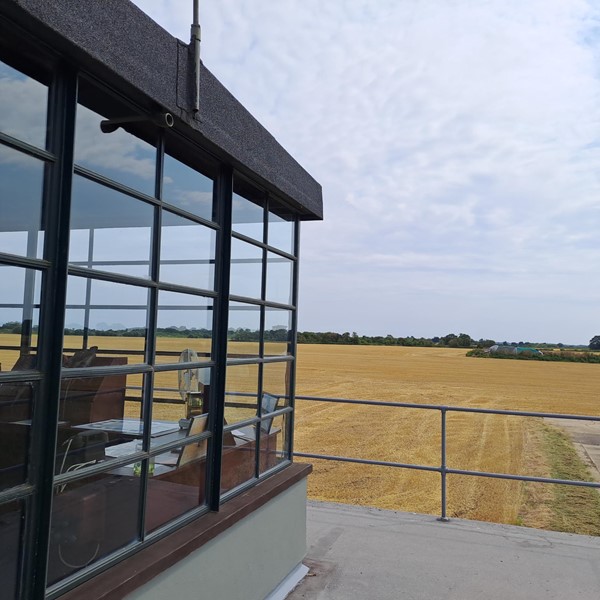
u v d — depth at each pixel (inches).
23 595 80.1
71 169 85.7
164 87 100.8
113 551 98.0
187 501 121.0
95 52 84.5
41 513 81.9
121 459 99.2
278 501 153.4
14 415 79.1
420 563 176.4
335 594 155.9
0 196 77.6
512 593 157.9
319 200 182.7
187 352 120.6
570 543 194.2
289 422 175.8
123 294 101.0
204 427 126.3
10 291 79.0
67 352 89.0
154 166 108.9
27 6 72.2
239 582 131.8
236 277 139.6
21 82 80.7
